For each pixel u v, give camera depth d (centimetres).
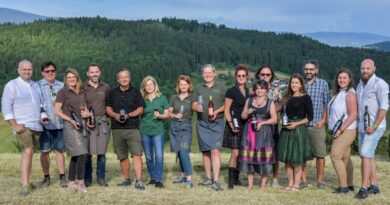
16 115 821
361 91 845
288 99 900
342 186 880
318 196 848
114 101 892
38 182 952
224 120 923
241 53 19262
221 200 807
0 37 17962
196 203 786
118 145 915
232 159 920
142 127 913
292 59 18550
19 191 849
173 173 1095
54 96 912
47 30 19150
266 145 881
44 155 916
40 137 911
